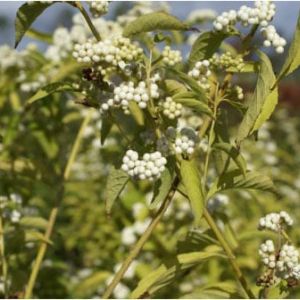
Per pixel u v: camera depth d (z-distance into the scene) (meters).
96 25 0.65
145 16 0.42
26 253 0.70
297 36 0.39
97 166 1.08
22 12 0.43
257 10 0.40
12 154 0.74
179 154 0.41
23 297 0.56
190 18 0.77
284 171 1.46
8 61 0.79
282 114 2.05
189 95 0.41
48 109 0.69
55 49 0.73
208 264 0.79
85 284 0.77
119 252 0.90
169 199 0.42
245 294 0.44
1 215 0.58
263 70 0.39
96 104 0.43
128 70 0.41
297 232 0.92
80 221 1.05
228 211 0.91
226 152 0.41
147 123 0.44
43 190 0.97
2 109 0.86
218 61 0.42
